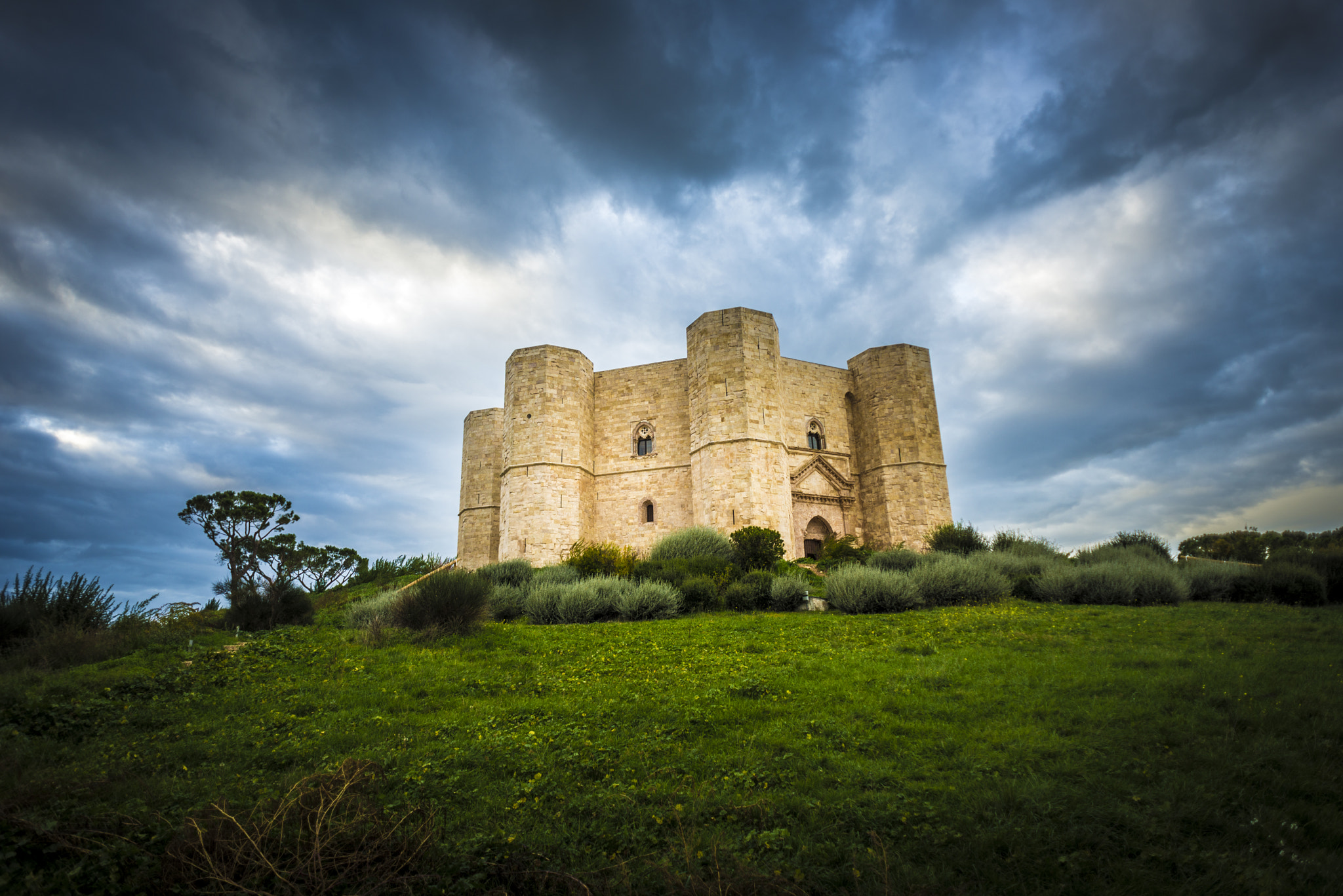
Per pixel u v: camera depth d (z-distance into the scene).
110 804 6.65
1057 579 19.92
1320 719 7.90
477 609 16.80
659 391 41.59
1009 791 6.43
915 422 40.47
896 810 6.32
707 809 6.52
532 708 10.09
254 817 5.97
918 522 39.06
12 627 15.16
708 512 35.56
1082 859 5.47
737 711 9.49
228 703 10.73
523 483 37.59
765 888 5.05
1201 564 24.72
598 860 5.79
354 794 6.38
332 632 17.39
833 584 20.41
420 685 11.59
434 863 5.66
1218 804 6.14
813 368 43.62
